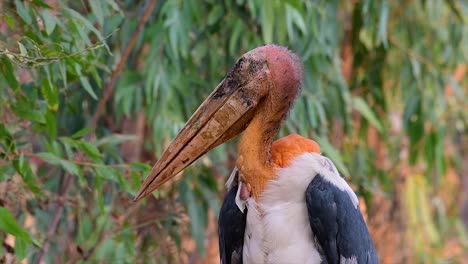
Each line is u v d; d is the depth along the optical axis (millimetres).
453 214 17547
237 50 11602
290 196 7180
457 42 13531
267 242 7172
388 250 15688
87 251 10438
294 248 7141
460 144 17172
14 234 6984
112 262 10469
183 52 10641
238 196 7301
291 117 11328
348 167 12977
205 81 11336
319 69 11703
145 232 10656
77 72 8156
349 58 14133
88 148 8523
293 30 11383
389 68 13680
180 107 11164
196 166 11344
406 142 15633
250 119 7461
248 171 7262
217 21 11234
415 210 15445
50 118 8453
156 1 11062
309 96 11508
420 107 13539
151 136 12234
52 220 10039
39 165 10680
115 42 11094
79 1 10578
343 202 7188
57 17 8281
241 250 7484
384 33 12117
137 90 10922
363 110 12508
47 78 8031
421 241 15508
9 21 7543
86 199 10547
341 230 7176
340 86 12062
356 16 12945
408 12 13477
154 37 10781
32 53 7672
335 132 12914
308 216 7172
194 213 11328
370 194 13172
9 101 8398
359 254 7277
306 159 7219
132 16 10945
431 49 13570
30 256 10383
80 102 11125
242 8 11250
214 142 7512
